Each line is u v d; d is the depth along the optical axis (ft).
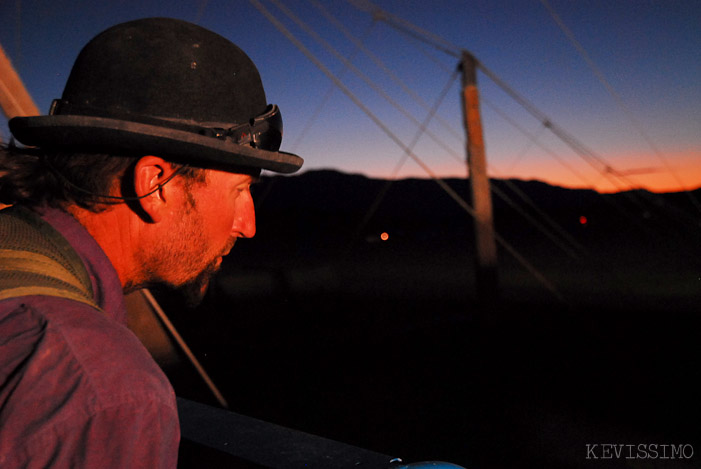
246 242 290.56
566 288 159.12
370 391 59.93
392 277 201.36
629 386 57.98
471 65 34.65
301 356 72.18
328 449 5.74
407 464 3.45
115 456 1.26
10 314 1.42
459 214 493.77
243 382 61.62
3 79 8.00
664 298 127.34
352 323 93.91
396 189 591.78
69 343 1.36
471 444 43.70
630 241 330.75
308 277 134.41
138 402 1.32
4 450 1.19
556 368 65.31
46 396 1.26
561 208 481.46
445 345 76.23
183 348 13.56
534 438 44.11
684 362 67.36
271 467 5.38
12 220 1.73
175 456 1.47
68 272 1.66
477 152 36.27
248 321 84.48
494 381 60.34
